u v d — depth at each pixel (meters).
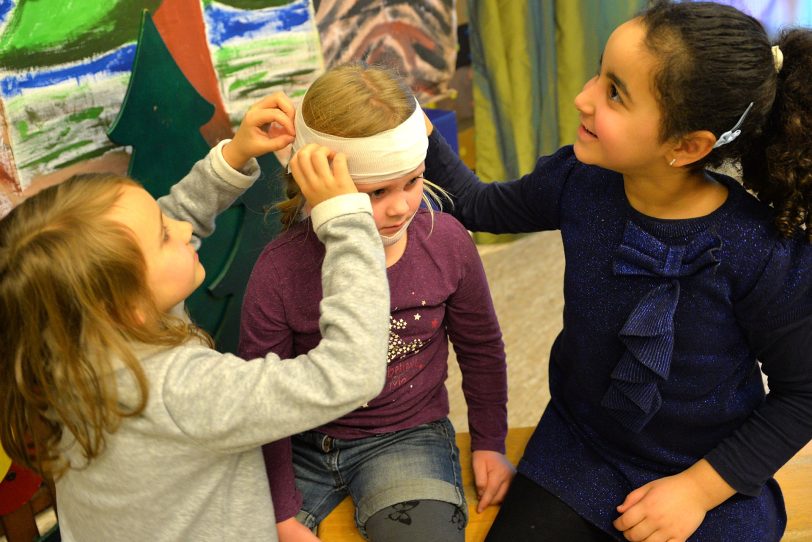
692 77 0.72
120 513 0.77
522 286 2.08
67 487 0.80
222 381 0.73
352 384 0.73
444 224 0.97
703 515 0.88
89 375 0.70
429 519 0.88
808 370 0.83
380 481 0.93
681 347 0.86
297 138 0.85
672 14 0.74
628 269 0.85
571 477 0.96
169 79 1.27
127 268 0.70
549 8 2.11
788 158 0.75
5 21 1.14
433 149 1.07
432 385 0.99
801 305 0.80
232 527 0.80
